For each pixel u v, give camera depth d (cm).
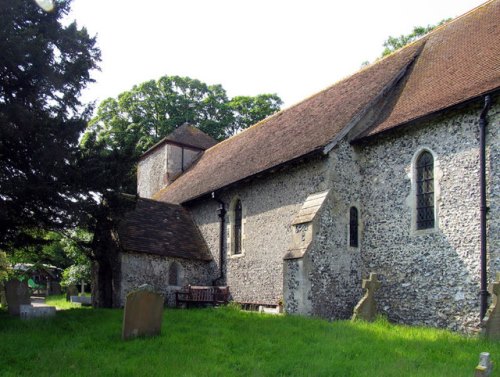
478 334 1027
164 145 2803
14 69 1161
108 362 798
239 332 1020
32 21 1266
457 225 1164
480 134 1133
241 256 1712
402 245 1288
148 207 1941
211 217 1914
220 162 2156
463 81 1245
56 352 848
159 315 991
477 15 1529
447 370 728
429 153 1259
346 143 1427
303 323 1118
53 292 3541
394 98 1477
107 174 1280
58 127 1214
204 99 4034
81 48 1305
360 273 1389
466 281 1128
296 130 1733
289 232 1505
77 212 1245
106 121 3847
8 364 795
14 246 1274
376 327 1071
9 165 1216
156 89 3931
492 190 1100
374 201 1383
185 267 1811
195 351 863
